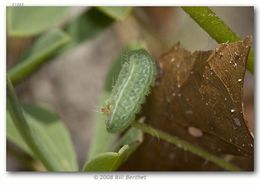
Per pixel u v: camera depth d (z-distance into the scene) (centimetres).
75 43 17
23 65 16
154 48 19
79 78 20
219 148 14
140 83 14
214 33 14
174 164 15
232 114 13
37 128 16
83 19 18
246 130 13
